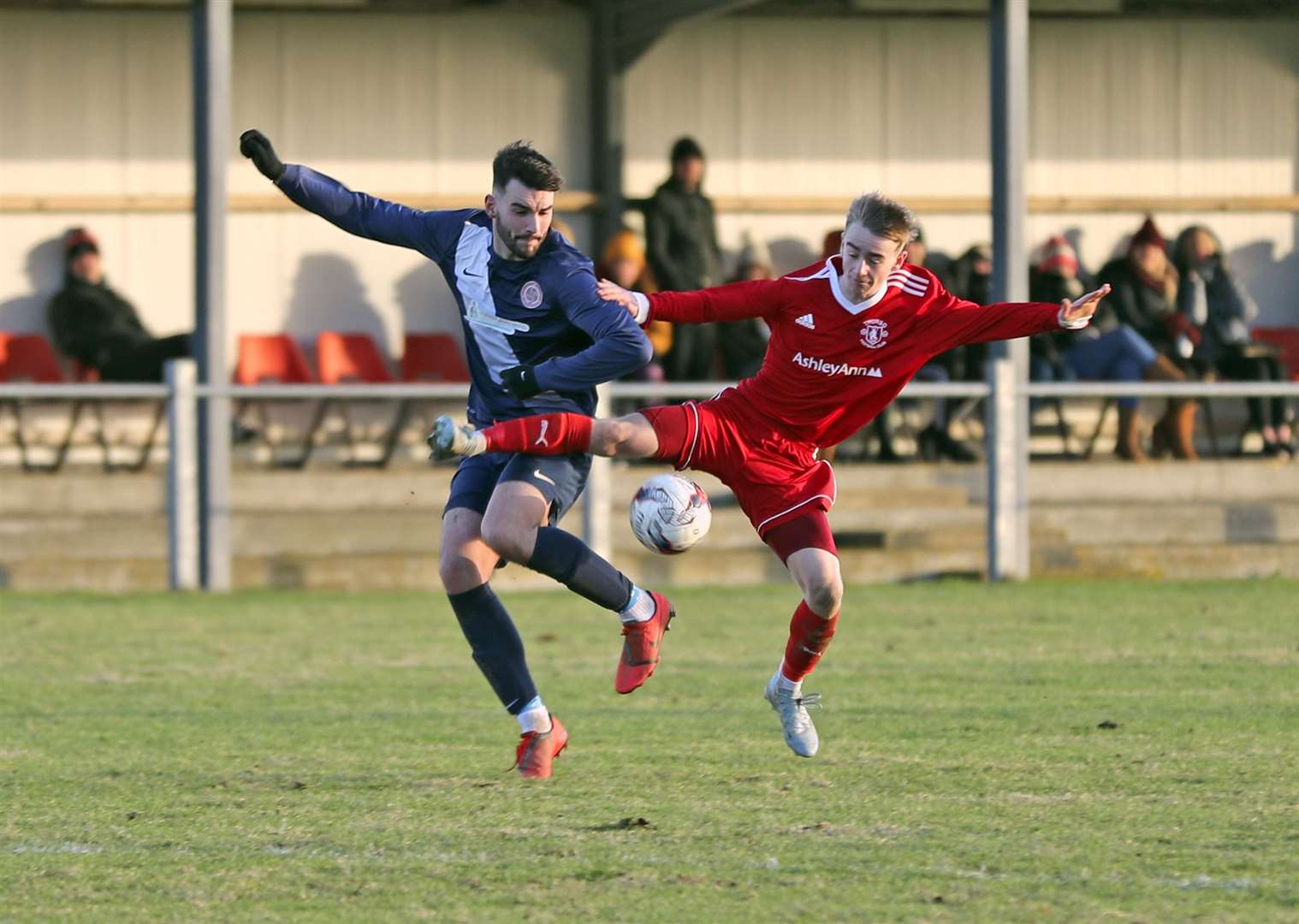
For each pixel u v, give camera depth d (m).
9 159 40.31
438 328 42.28
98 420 36.91
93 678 22.27
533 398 15.68
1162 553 34.44
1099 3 44.69
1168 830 13.64
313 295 41.66
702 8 39.19
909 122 44.44
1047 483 35.47
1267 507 35.50
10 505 33.91
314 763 16.64
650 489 16.41
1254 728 18.31
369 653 24.53
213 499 31.80
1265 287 45.62
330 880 12.21
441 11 42.25
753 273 41.31
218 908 11.52
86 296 38.66
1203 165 45.44
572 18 42.94
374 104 42.03
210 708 20.00
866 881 12.09
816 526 15.92
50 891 11.94
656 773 16.05
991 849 13.02
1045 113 44.69
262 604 30.03
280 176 15.49
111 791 15.30
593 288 15.14
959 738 17.77
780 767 16.27
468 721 19.09
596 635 26.28
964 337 15.94
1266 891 11.81
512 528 15.16
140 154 41.03
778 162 43.91
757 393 16.08
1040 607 29.34
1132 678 21.80
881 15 44.19
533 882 12.11
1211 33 45.34
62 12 40.50
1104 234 44.91
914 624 27.27
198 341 32.62
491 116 42.62
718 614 28.70
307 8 41.59
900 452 35.97
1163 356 39.56
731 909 11.41
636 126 43.34
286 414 38.56
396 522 33.06
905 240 15.31
